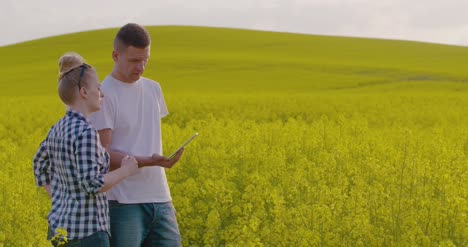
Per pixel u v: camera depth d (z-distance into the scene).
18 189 9.79
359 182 9.80
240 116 27.39
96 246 5.11
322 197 8.82
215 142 15.57
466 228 7.57
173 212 6.05
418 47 66.88
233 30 74.44
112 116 5.86
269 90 41.31
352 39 71.94
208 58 54.09
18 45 66.75
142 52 5.78
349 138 16.17
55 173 5.22
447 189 9.26
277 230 7.61
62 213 5.11
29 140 17.59
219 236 8.57
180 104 29.25
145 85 6.07
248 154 12.89
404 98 33.41
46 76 48.78
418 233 7.26
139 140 5.96
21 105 29.33
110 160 5.72
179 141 15.59
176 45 63.78
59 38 68.69
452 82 46.31
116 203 5.77
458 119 25.05
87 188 4.96
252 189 9.71
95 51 60.53
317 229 7.72
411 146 14.30
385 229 7.96
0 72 51.88
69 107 5.18
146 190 5.82
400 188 9.83
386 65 53.16
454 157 13.23
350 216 7.89
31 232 7.90
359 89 41.84
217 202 9.34
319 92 40.47
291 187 10.09
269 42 66.56
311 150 15.10
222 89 41.56
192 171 12.52
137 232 5.80
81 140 4.99
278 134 16.78
